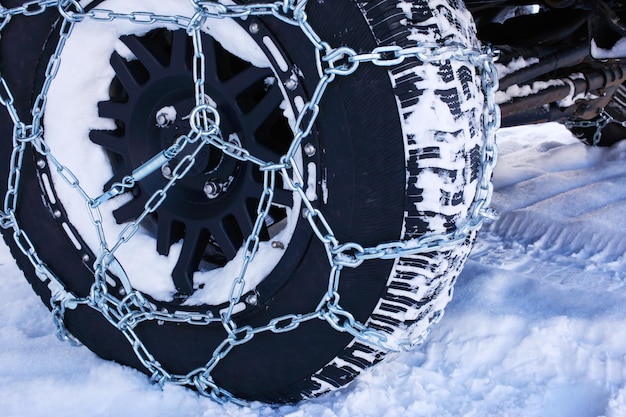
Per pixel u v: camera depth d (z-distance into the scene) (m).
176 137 1.67
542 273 2.46
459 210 1.40
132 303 1.77
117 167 1.88
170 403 1.73
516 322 2.04
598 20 2.64
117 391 1.77
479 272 2.37
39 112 1.73
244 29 1.44
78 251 1.82
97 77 1.75
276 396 1.69
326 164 1.42
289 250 1.52
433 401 1.70
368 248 1.41
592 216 2.80
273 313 1.59
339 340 1.53
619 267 2.52
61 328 1.93
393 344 1.51
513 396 1.73
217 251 1.86
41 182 1.81
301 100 1.41
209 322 1.66
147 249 1.79
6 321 2.20
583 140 3.79
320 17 1.35
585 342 1.98
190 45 1.60
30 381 1.79
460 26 1.44
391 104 1.34
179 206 1.71
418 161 1.35
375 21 1.32
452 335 2.01
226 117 1.57
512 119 2.79
